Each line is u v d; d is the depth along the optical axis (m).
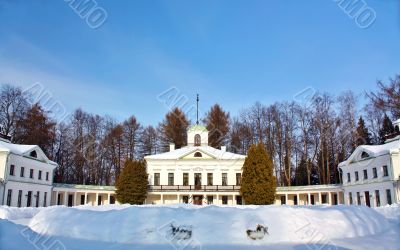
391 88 46.12
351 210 14.88
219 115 70.50
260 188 46.44
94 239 12.09
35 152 44.62
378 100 47.34
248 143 67.00
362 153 44.59
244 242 12.07
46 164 47.16
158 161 56.34
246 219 12.83
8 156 37.78
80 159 64.56
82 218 13.05
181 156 56.19
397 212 22.69
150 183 55.72
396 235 13.62
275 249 11.36
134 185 49.41
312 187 51.78
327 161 56.53
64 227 12.66
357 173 45.50
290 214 13.45
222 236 12.18
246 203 47.47
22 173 41.22
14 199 38.88
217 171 55.97
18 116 53.25
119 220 12.71
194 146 60.62
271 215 13.22
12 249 11.06
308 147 61.28
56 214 13.51
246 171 48.25
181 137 70.19
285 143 62.00
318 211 14.10
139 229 12.34
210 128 69.94
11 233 12.52
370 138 57.69
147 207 13.79
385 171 39.44
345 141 56.66
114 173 67.25
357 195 44.84
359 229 13.73
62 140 62.97
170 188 53.53
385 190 39.00
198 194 53.53
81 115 66.00
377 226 14.61
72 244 11.62
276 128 63.56
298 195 53.78
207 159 56.12
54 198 50.03
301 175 62.28
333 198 53.12
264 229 12.46
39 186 44.91
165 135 70.69
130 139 69.38
